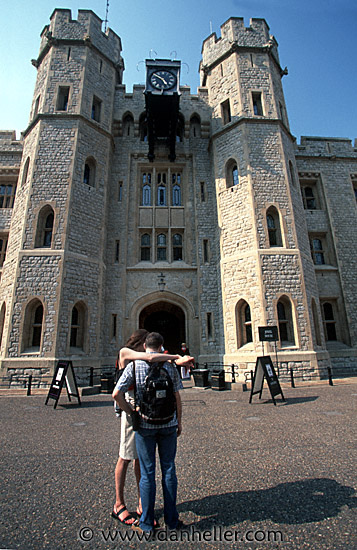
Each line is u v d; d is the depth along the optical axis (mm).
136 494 2984
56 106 13812
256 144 13875
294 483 3080
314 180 16984
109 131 14852
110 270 14336
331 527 2344
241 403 7234
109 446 4305
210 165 16125
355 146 17953
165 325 17422
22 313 11039
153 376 2436
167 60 14508
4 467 3596
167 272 14672
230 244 13398
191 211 15664
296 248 12695
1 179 16391
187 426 5273
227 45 15828
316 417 5645
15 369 10422
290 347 11461
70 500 2838
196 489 3016
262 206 13023
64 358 10852
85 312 12031
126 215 15141
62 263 11516
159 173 16547
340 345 14727
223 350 13094
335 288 15391
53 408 6930
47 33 14531
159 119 15320
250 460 3711
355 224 16359
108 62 15906
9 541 2223
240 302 12594
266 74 15086
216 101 15883
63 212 12234
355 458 3674
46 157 12938
